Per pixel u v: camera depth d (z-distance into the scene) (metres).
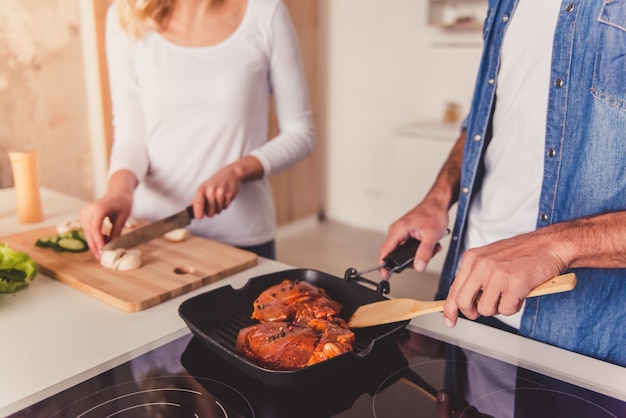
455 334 0.98
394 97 3.98
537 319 1.13
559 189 1.07
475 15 3.58
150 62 1.54
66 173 2.91
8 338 0.98
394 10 3.83
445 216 1.23
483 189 1.24
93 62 2.81
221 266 1.26
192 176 1.60
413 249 1.15
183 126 1.57
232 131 1.57
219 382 0.83
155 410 0.76
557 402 0.78
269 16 1.54
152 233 1.30
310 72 4.03
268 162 1.52
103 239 1.29
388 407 0.77
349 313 1.04
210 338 0.86
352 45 4.07
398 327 0.90
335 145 4.35
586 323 1.08
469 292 0.81
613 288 1.04
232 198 1.42
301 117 1.65
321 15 4.13
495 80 1.17
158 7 1.50
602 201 1.03
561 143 1.05
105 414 0.75
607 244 0.82
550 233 0.85
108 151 2.91
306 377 0.79
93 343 0.96
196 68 1.53
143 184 1.65
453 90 3.72
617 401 0.78
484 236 1.22
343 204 4.42
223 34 1.53
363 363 0.88
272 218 1.73
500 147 1.17
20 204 1.63
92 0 2.70
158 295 1.11
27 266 1.17
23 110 2.70
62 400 0.78
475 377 0.84
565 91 1.03
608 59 0.97
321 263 3.62
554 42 1.03
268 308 0.99
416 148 3.44
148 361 0.89
